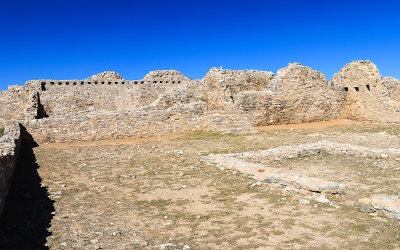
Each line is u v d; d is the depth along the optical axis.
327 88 32.97
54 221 7.23
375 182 10.35
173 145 20.48
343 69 33.53
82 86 43.56
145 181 11.62
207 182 11.23
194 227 6.95
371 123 29.94
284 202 8.52
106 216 7.77
